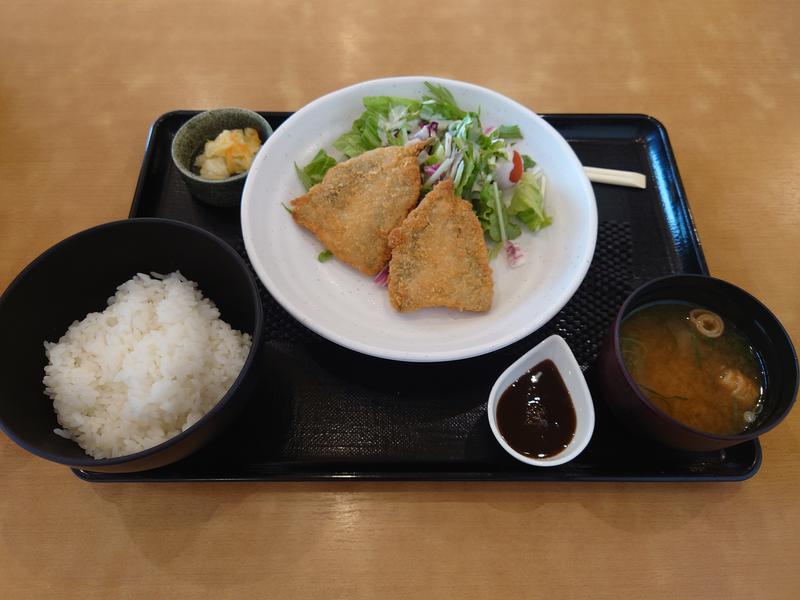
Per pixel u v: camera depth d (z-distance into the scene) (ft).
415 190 1.48
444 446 1.27
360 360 1.36
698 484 1.25
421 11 1.99
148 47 1.91
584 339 1.40
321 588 1.14
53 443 1.12
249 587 1.14
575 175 1.51
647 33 1.97
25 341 1.17
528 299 1.40
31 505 1.21
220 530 1.19
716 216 1.62
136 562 1.16
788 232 1.59
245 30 1.94
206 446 1.25
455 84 1.60
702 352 1.26
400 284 1.38
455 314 1.41
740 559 1.18
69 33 1.94
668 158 1.65
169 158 1.68
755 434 1.06
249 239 1.37
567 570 1.16
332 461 1.25
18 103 1.79
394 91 1.62
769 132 1.78
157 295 1.29
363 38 1.93
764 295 1.50
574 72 1.87
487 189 1.53
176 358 1.19
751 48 1.94
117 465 0.99
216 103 1.79
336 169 1.50
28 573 1.15
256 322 1.13
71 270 1.23
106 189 1.64
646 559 1.17
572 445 1.20
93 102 1.80
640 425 1.19
